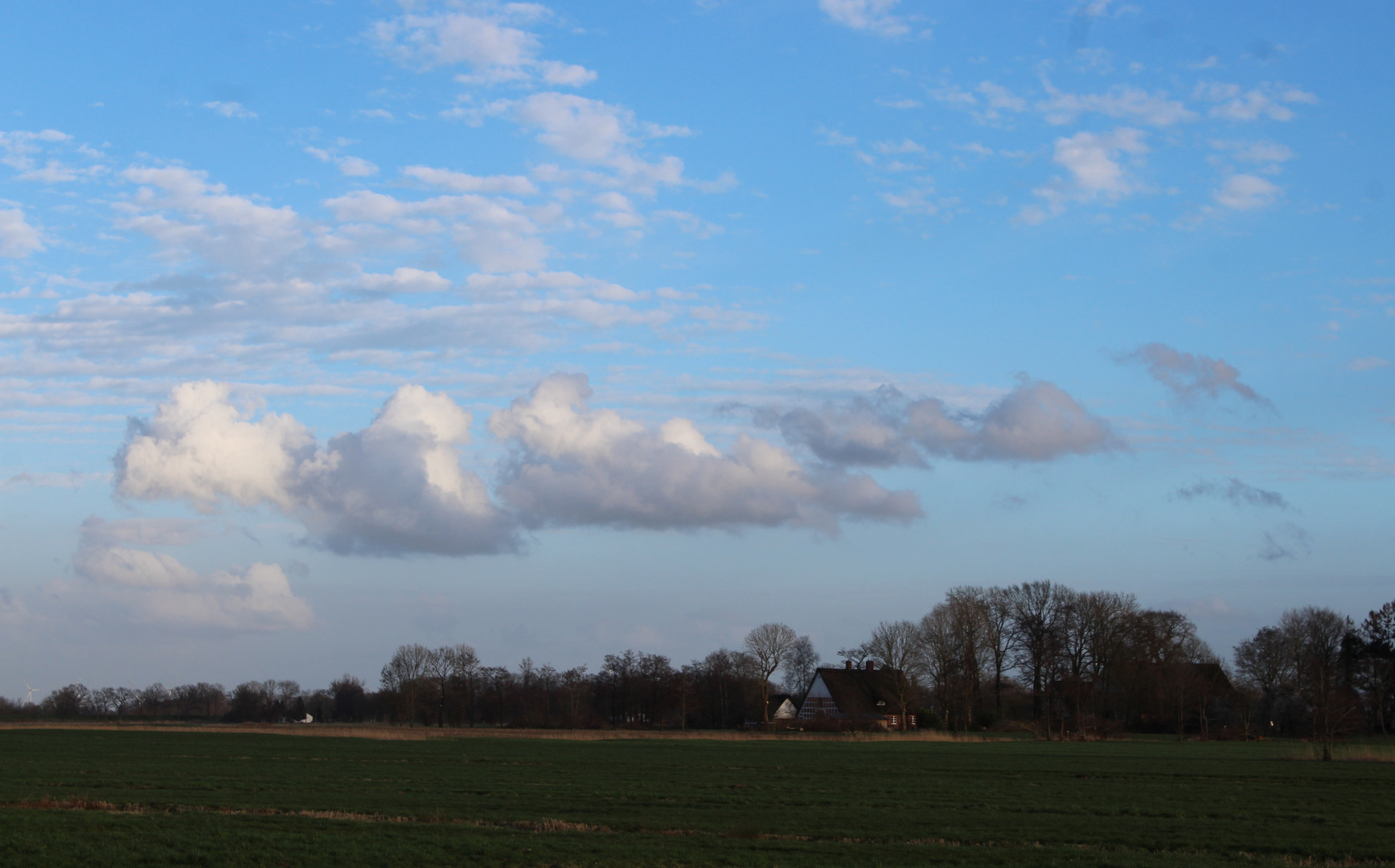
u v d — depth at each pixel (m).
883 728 152.38
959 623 152.25
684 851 32.22
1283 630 166.50
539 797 48.53
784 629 176.62
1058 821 42.19
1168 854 34.16
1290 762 83.12
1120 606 150.25
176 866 28.73
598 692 198.75
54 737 103.44
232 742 98.88
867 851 33.12
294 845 31.97
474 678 198.62
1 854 29.75
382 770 64.75
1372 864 32.69
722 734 138.75
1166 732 150.12
